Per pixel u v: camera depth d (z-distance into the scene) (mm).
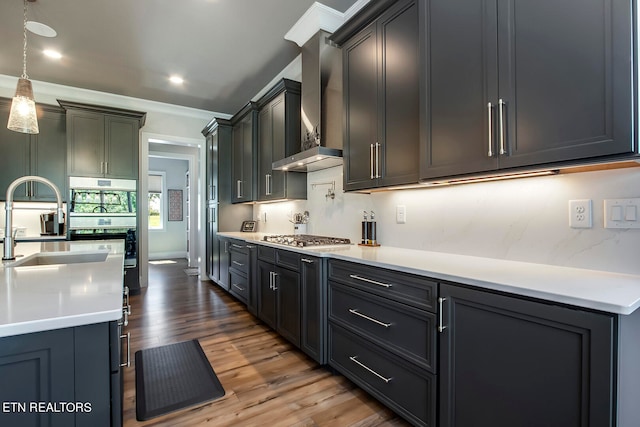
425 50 1717
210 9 2615
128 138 4277
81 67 3631
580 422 981
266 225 4539
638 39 1031
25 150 3945
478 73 1469
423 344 1479
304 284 2348
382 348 1707
